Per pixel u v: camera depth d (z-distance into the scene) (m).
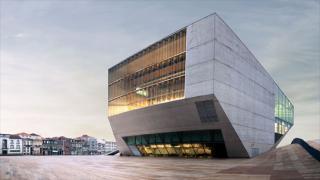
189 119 50.28
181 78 50.31
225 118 46.31
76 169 27.94
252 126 56.38
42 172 24.55
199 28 47.78
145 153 67.38
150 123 59.84
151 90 57.62
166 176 20.36
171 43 53.44
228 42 49.03
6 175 21.77
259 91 62.25
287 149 53.25
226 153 49.91
